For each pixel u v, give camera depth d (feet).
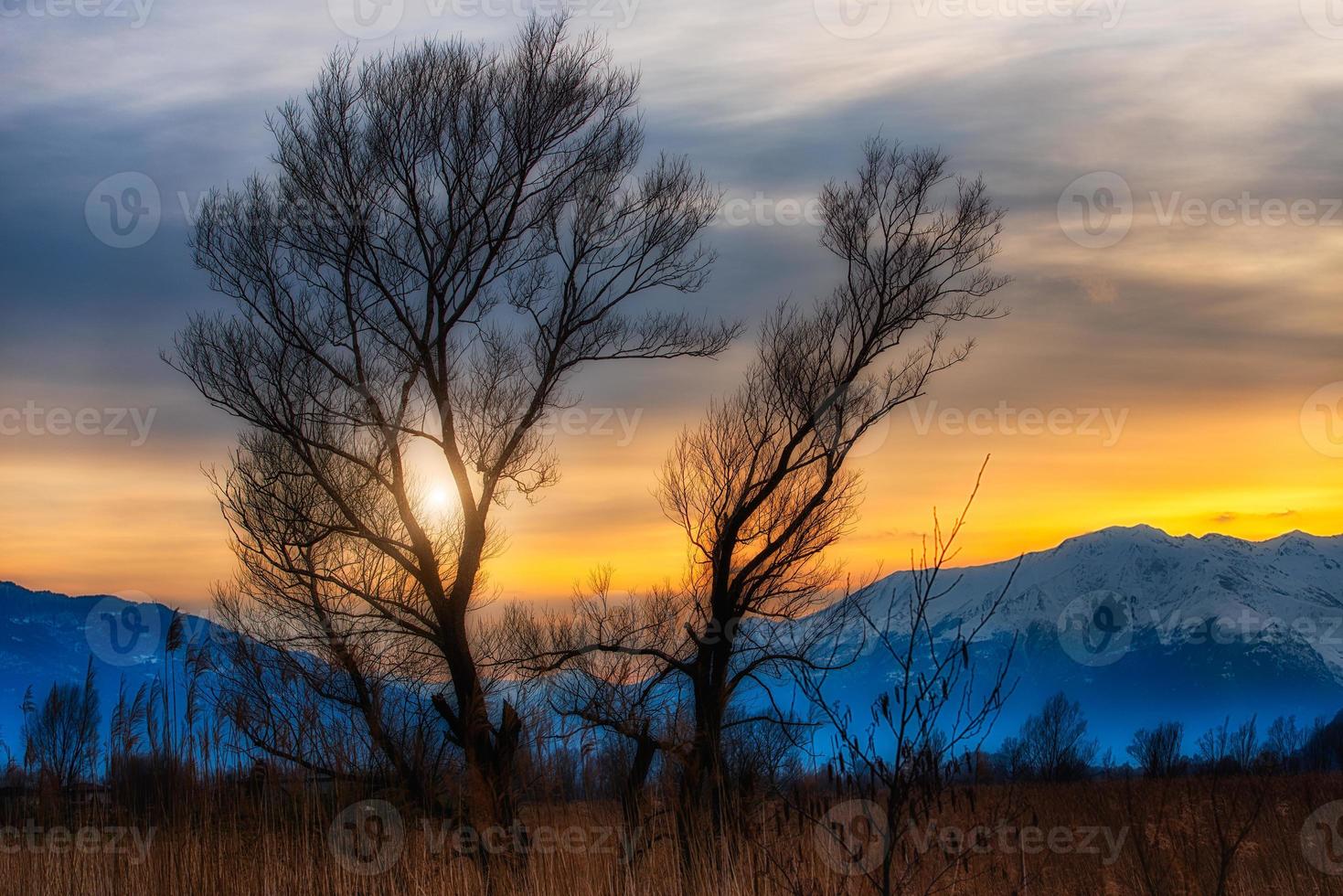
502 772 48.19
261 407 54.54
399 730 51.16
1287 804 35.14
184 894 41.24
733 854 35.83
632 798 46.78
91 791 45.62
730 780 44.65
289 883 40.42
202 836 42.63
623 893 39.27
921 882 28.50
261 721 46.24
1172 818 30.71
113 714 44.42
